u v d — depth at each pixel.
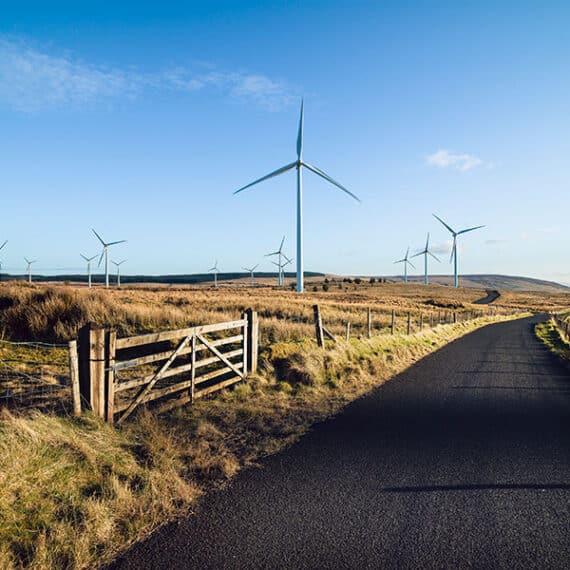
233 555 3.58
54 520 3.87
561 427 7.29
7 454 4.31
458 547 3.70
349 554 3.59
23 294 16.36
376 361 12.54
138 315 15.97
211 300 30.48
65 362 10.56
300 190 52.25
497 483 4.98
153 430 5.99
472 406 8.66
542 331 32.69
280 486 4.83
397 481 5.00
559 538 3.86
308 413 7.73
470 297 118.44
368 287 131.00
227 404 7.90
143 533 3.90
